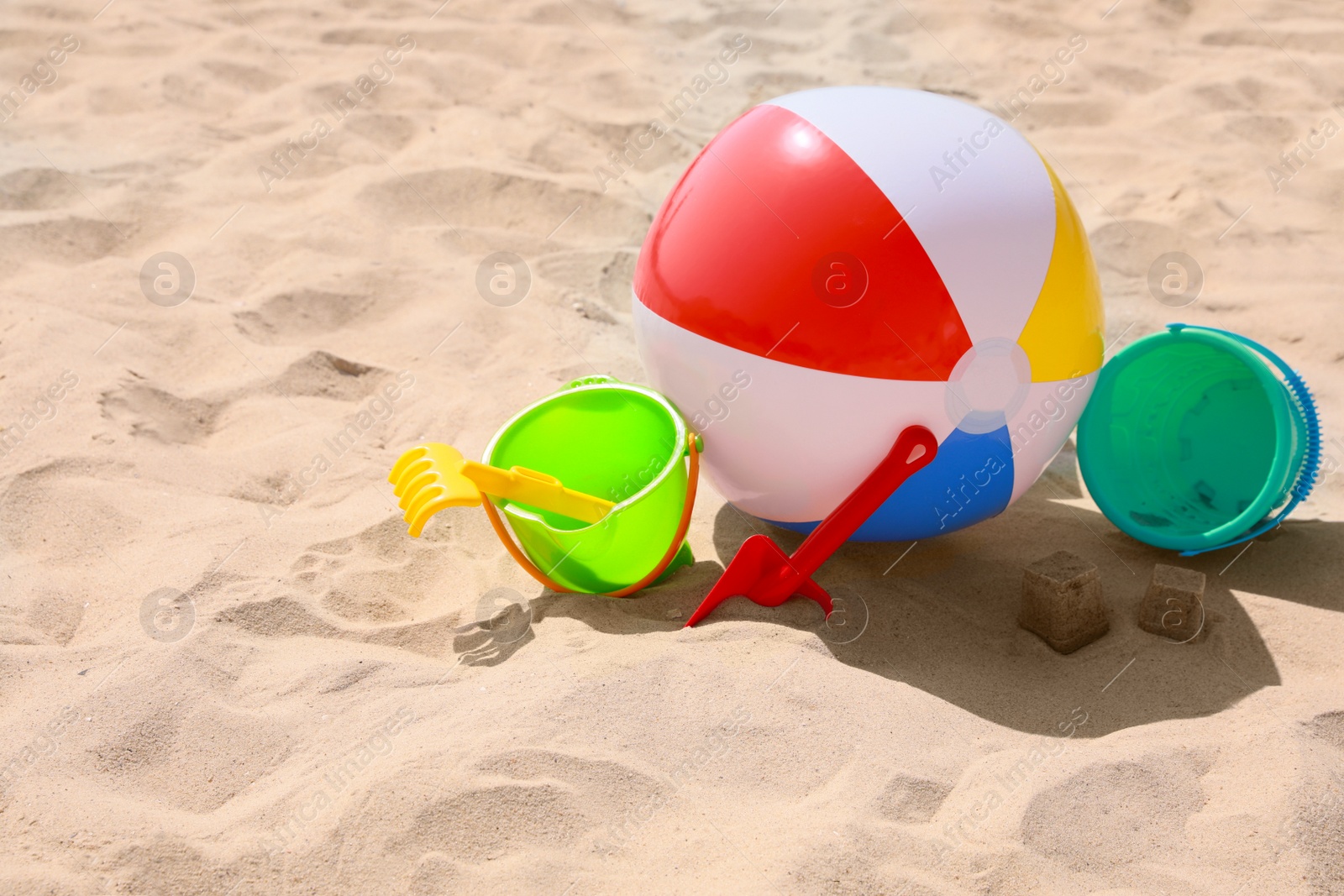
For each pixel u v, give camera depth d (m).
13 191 2.90
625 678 2.04
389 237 2.88
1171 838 1.94
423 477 2.13
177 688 2.04
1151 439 2.36
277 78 3.82
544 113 3.61
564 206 3.05
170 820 1.95
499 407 2.51
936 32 4.35
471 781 1.95
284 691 2.06
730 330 2.11
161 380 2.51
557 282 2.80
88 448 2.34
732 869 1.90
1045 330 2.11
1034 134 3.57
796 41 4.30
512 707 2.01
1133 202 3.13
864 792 1.96
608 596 2.18
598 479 2.24
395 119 3.50
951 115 2.13
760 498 2.18
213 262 2.77
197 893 1.89
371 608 2.17
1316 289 2.78
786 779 1.97
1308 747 2.01
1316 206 3.11
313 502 2.32
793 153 2.11
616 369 2.62
